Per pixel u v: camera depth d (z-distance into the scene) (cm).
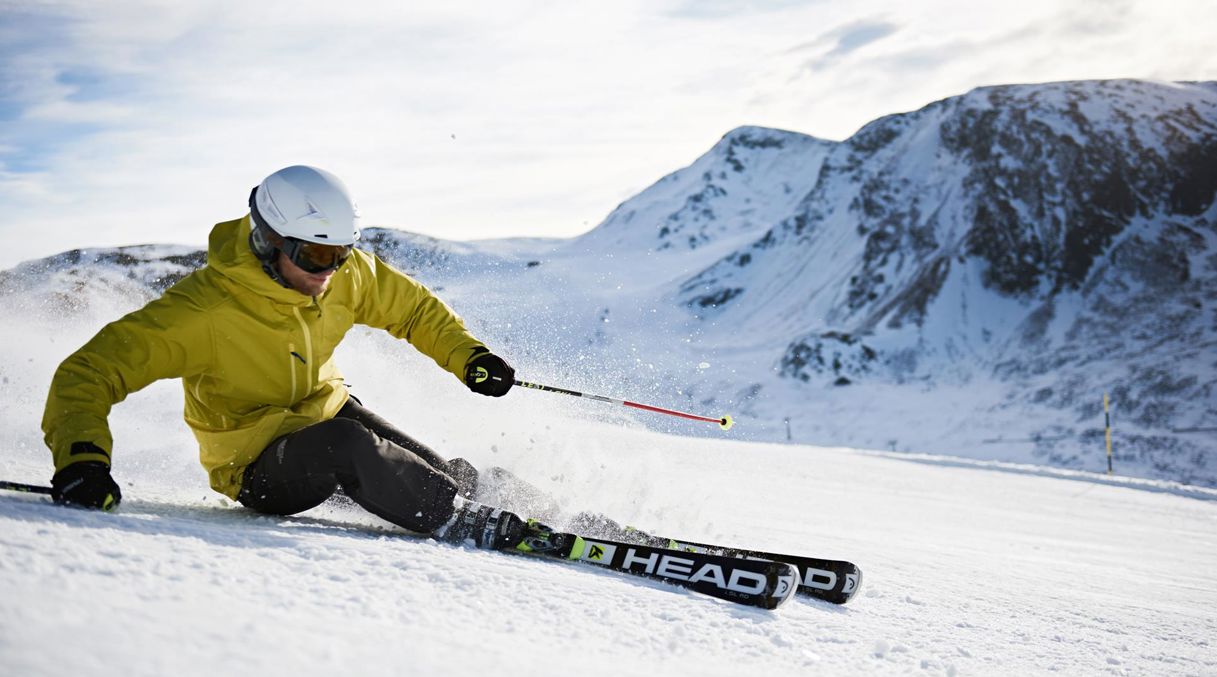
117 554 155
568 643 161
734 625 206
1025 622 292
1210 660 267
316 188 253
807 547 409
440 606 167
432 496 247
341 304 284
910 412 3638
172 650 110
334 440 247
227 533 198
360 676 115
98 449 227
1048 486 1107
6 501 202
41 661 98
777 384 4350
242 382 265
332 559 189
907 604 294
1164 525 789
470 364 301
